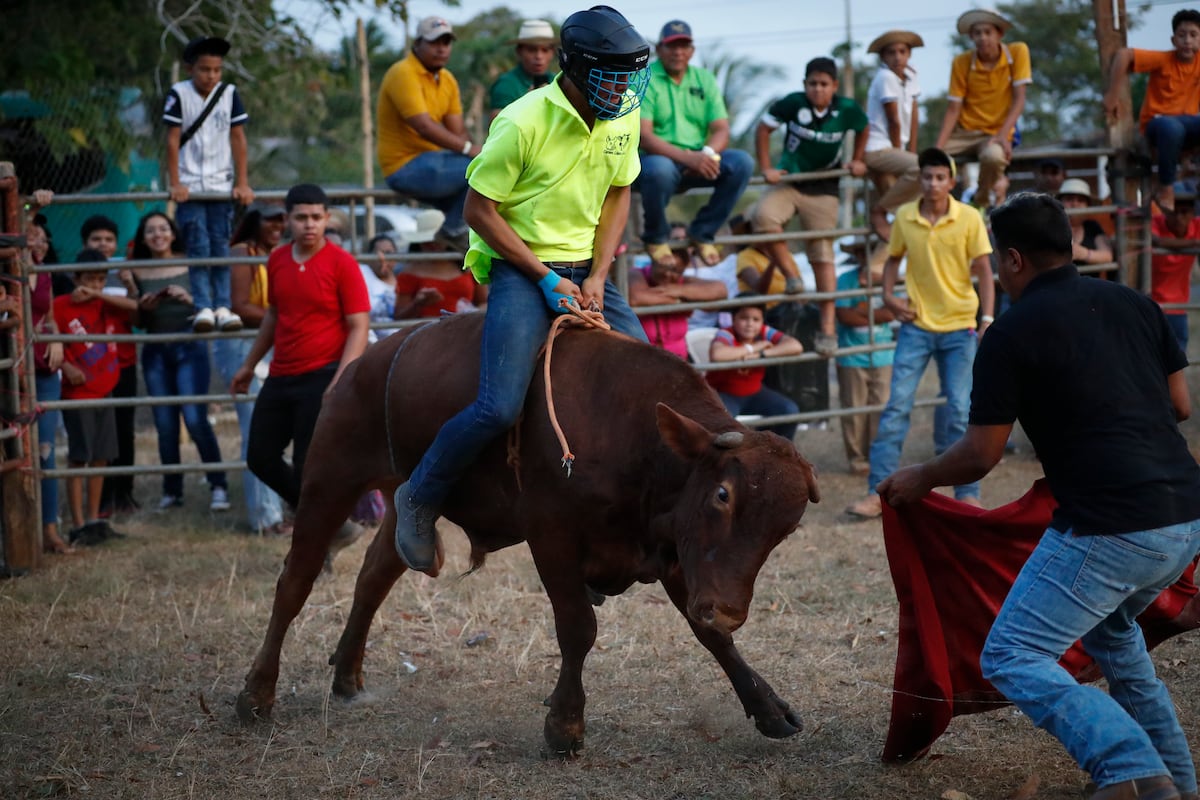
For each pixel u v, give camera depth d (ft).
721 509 11.53
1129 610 11.91
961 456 11.75
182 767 14.38
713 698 16.07
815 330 30.78
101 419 26.53
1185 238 32.35
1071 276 11.63
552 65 54.29
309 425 22.04
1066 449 11.22
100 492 26.71
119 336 25.11
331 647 18.74
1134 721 11.06
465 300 28.14
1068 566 11.16
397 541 14.56
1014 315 11.47
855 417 31.14
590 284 14.42
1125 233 31.96
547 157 13.67
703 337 29.71
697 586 11.63
